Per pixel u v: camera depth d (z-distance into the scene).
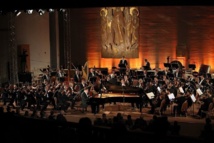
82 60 31.00
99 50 30.62
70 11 30.73
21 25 28.88
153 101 19.09
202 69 27.14
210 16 28.59
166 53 29.62
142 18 29.61
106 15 29.97
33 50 29.59
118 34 29.97
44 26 30.08
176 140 5.27
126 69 26.16
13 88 21.59
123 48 30.03
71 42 31.09
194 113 19.31
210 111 18.09
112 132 5.83
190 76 23.86
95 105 18.81
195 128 16.19
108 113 19.25
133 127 11.92
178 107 18.42
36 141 7.21
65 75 26.31
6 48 28.16
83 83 21.30
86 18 30.52
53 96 20.14
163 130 8.80
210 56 28.97
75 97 20.36
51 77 25.20
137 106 19.75
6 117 7.17
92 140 6.24
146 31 29.67
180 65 26.89
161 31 29.52
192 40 29.14
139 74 24.36
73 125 6.16
